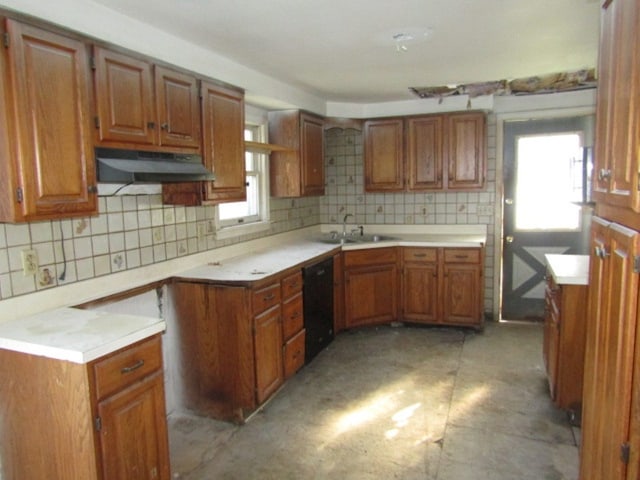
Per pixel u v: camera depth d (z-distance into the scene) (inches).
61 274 87.7
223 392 112.3
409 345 160.9
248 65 125.4
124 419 72.2
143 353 75.3
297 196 160.7
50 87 72.2
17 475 74.5
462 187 175.5
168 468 81.0
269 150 148.7
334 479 90.7
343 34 101.4
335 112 182.2
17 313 80.0
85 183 78.0
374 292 175.2
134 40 90.4
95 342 69.1
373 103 183.5
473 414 114.0
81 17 79.4
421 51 115.3
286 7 85.7
